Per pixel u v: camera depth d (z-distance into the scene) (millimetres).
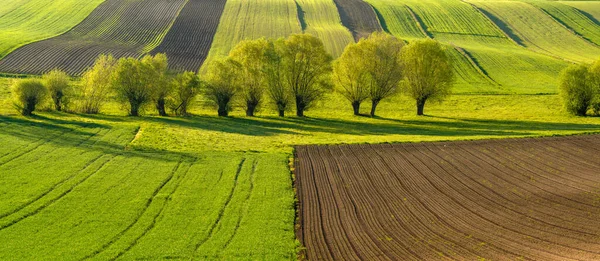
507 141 47938
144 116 64750
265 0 147625
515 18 148500
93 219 28469
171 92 67000
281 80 70438
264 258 24062
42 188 32844
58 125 51531
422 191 34094
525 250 24625
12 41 98688
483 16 148000
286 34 120250
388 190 34344
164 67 67125
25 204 30141
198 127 56969
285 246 25328
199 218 28922
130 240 25938
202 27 121688
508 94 88812
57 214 28969
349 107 80875
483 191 34062
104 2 134500
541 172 38344
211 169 38281
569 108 74750
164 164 39312
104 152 42219
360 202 31969
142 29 117625
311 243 25828
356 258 24047
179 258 24047
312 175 37750
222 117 67938
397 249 25031
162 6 134500
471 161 41375
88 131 49812
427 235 26750
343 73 72625
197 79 67562
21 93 56375
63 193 32375
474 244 25500
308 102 71688
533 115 74500
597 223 27969
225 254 24422
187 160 40688
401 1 160750
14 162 37969
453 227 27828
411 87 73812
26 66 86875
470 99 85625
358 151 44688
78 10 127438
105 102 68312
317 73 70438
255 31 121062
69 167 37562
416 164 40531
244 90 69688
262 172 37719
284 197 32469
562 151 44344
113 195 32281
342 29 127500
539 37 135500
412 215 29672
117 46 104688
